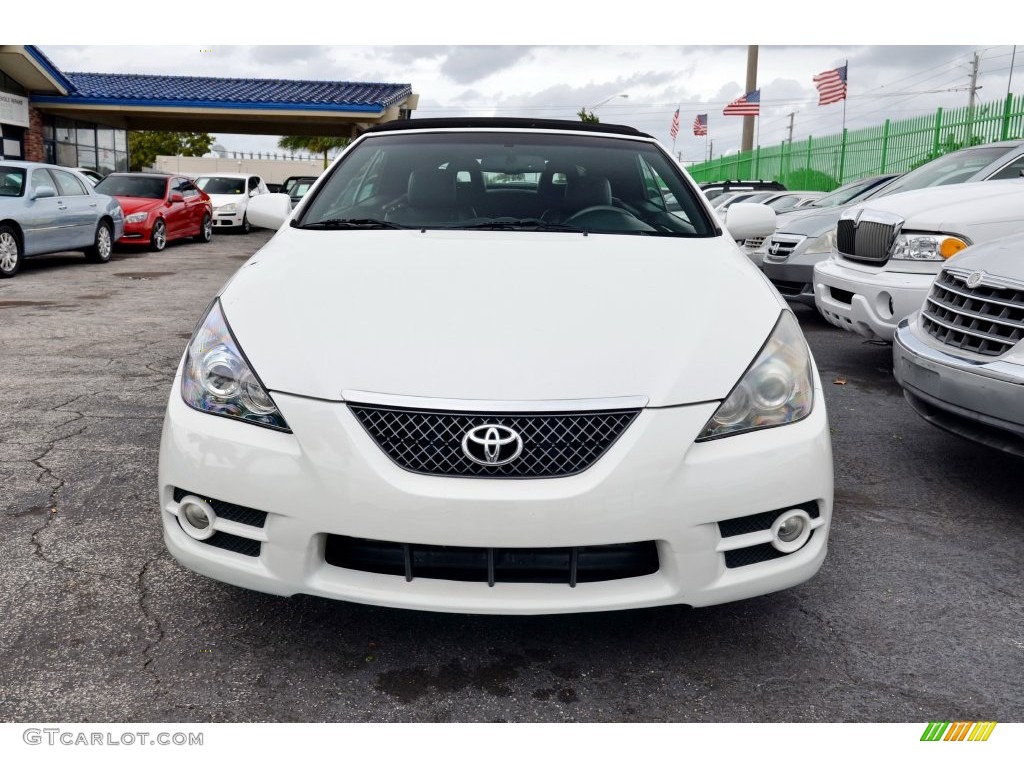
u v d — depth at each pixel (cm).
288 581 202
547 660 219
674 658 221
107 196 1273
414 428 194
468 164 334
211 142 6088
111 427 407
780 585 213
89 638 224
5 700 198
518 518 189
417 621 237
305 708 198
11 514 302
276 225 352
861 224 509
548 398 195
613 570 202
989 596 254
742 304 233
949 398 314
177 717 194
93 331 669
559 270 247
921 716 198
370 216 312
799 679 212
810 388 220
